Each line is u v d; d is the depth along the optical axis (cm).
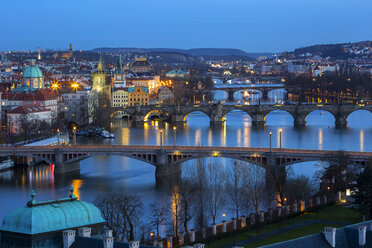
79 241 18550
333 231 19000
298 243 18812
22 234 18688
